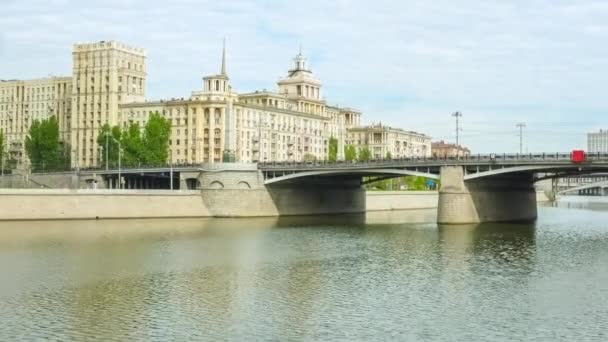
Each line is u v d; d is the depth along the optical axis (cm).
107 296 4766
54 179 15675
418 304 4594
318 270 5944
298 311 4378
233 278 5506
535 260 6569
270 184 12706
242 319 4162
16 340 3684
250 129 19188
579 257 6769
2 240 7775
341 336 3822
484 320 4169
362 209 14762
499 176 11319
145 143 16612
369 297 4809
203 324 4044
